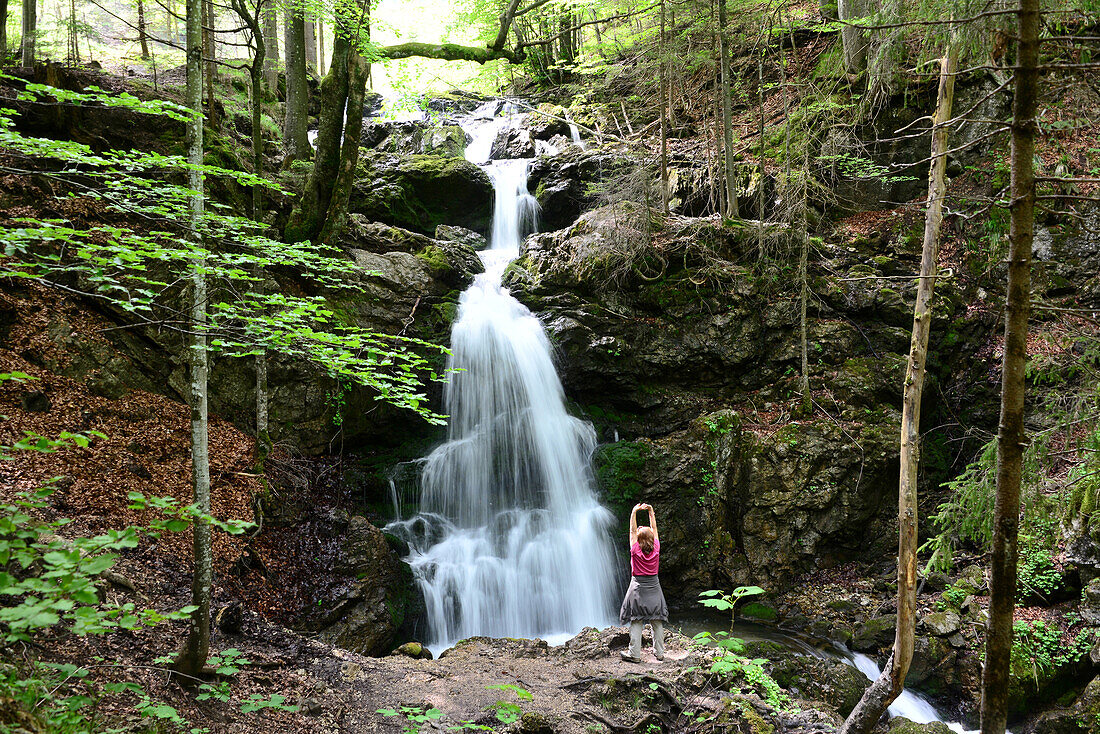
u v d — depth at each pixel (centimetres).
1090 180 431
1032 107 432
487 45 1496
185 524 329
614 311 1401
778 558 1238
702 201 1697
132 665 540
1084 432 656
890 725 766
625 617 784
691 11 1647
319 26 2402
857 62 1588
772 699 717
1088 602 926
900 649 612
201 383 540
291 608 876
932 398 1362
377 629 938
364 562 987
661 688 695
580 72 2242
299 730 552
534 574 1191
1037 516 643
